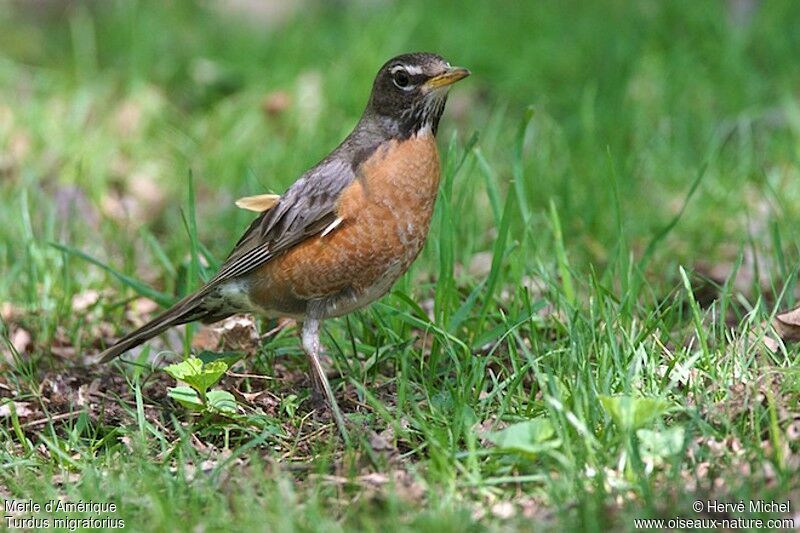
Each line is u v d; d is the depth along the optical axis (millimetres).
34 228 14891
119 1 21359
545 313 11672
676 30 19109
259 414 9945
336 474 8734
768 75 17844
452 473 8266
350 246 10258
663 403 8461
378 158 10305
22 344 11906
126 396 10742
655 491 7973
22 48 20797
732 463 8242
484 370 10141
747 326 9734
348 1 22203
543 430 8383
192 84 19234
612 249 12867
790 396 9000
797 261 11156
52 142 16828
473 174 15039
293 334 11688
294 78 18469
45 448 9805
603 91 17469
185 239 14062
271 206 10484
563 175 15023
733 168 15281
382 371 10977
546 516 7836
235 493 8242
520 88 18203
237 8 22406
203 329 12305
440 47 19219
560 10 20453
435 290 11273
